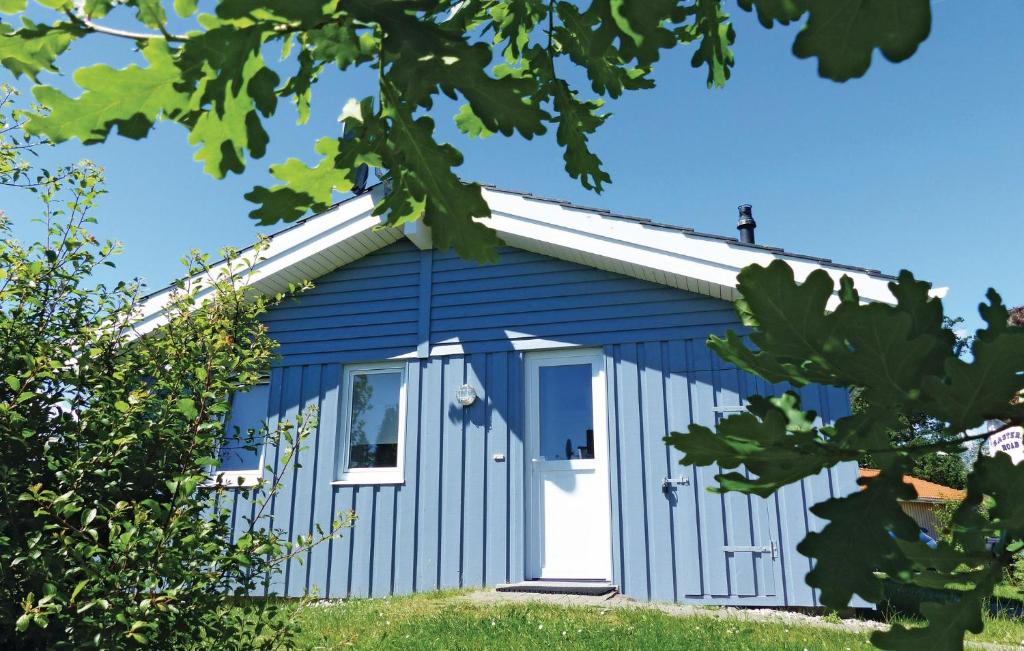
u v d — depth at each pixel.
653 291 6.93
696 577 6.14
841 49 0.67
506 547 6.64
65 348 2.52
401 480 7.08
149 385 2.77
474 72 0.98
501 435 6.96
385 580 6.82
